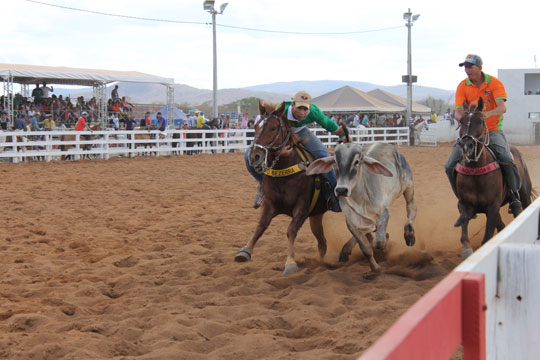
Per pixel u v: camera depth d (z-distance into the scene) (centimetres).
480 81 666
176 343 421
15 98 2283
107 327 461
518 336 232
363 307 496
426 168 1831
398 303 503
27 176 1510
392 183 648
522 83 3647
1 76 2116
